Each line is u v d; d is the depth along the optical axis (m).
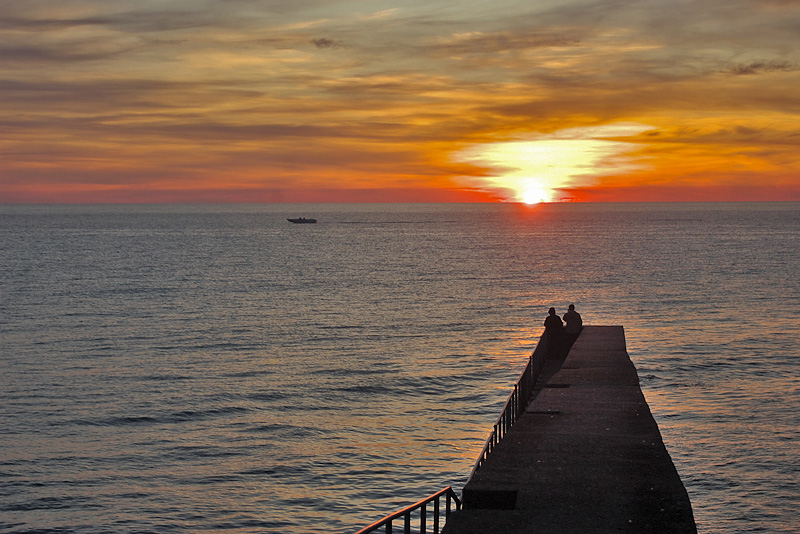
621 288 64.69
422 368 32.41
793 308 50.94
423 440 22.11
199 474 19.52
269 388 28.91
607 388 15.63
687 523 7.73
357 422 24.09
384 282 70.69
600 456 10.14
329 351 36.78
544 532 7.52
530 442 10.91
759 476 18.14
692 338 39.28
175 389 28.86
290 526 16.44
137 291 63.06
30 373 32.03
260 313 50.34
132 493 18.27
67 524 16.61
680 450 20.11
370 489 18.42
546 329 24.20
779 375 29.80
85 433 23.16
